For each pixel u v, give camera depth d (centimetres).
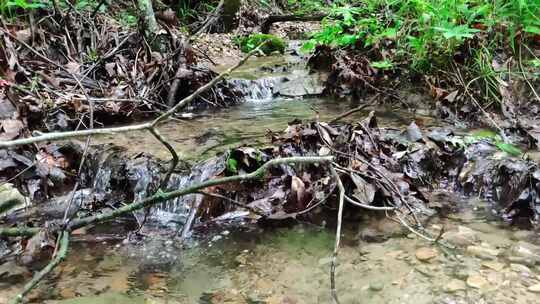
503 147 262
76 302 167
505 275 172
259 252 199
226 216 231
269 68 495
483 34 361
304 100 418
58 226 202
